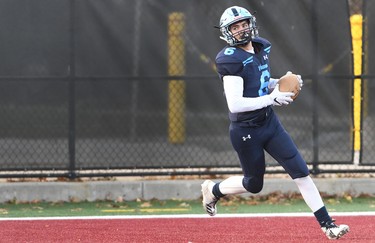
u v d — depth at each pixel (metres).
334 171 43.25
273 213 39.00
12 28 42.38
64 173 42.97
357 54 44.59
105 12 42.50
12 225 36.47
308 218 37.62
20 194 42.62
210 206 33.94
